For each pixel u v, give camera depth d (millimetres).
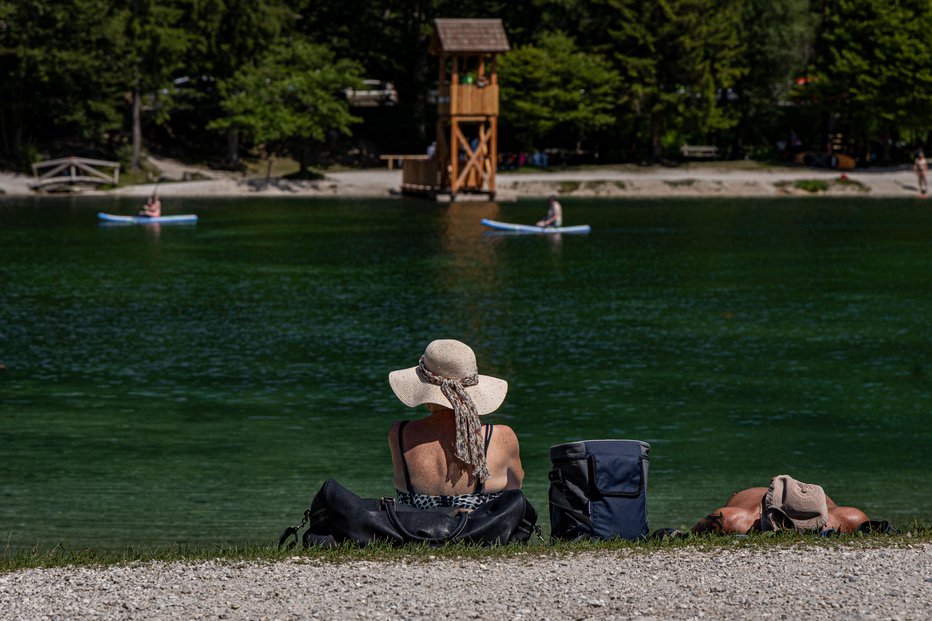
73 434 18828
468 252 49938
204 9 92750
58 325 29891
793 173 100062
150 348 26688
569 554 9445
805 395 21984
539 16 107812
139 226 62938
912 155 114875
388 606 8258
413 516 9438
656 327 29969
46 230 59656
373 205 80688
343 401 21422
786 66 103438
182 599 8477
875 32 100250
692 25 99125
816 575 8984
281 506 14812
